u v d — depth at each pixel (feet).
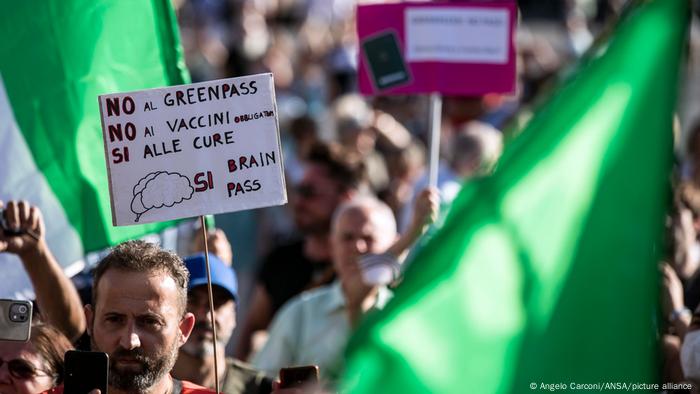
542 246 24.49
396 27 50.19
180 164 33.14
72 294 37.40
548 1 115.55
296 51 105.60
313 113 79.56
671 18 25.55
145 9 41.52
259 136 33.32
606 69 25.58
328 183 56.34
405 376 23.61
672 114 25.31
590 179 24.98
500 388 23.86
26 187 40.11
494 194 24.61
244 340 57.26
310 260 56.75
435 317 23.93
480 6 50.14
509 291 24.18
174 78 41.86
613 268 24.64
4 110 40.11
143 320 30.50
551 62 106.32
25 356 33.99
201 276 39.29
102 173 40.86
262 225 65.98
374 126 71.15
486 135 62.54
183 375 39.01
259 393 39.96
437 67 50.06
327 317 46.11
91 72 40.86
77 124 40.65
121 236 40.93
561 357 24.13
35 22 40.50
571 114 25.34
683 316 38.40
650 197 24.97
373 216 45.39
